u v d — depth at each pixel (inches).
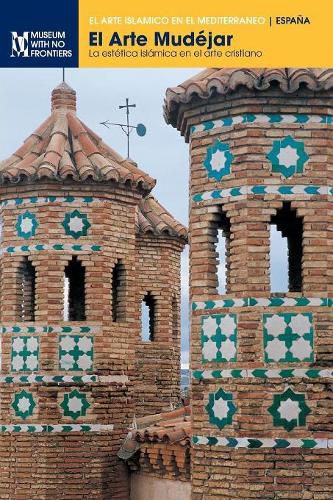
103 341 914.7
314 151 692.1
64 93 1010.1
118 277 947.3
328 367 670.5
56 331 908.6
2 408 920.3
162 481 858.8
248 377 674.2
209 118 716.0
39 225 918.4
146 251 1203.2
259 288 681.6
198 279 713.6
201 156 721.6
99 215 922.1
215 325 697.0
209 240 713.0
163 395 1195.3
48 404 901.8
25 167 915.4
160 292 1203.9
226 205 701.3
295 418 667.4
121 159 986.7
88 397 907.4
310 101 692.7
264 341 675.4
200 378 700.0
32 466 898.1
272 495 661.3
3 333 928.9
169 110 745.0
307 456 663.1
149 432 861.8
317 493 659.4
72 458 896.9
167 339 1200.8
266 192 689.0
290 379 670.5
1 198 940.6
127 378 935.7
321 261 682.8
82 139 964.0
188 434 812.0
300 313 676.1
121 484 907.4
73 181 914.7
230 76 687.7
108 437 907.4
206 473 688.4
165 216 1221.1
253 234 687.1
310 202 687.7
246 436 669.9
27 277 976.9
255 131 693.3
